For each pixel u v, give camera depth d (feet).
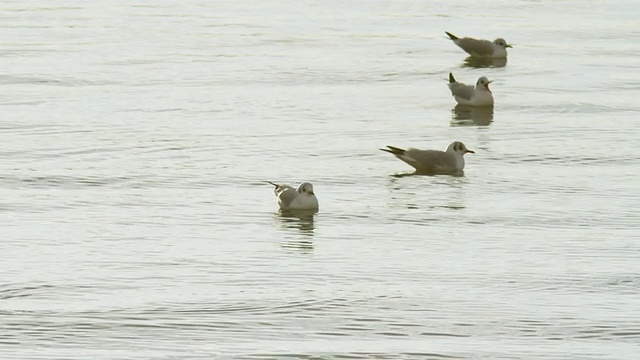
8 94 131.95
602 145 110.63
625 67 151.74
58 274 74.84
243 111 124.67
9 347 63.26
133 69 148.05
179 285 73.15
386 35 176.04
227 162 103.60
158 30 179.11
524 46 168.25
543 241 82.48
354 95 134.00
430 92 136.46
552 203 91.71
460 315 68.59
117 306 69.41
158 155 105.70
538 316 68.44
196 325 66.80
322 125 118.52
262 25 184.55
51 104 127.13
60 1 209.87
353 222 86.79
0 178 97.71
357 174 100.27
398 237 83.25
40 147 108.06
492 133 115.75
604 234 84.12
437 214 88.79
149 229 84.64
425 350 63.41
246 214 88.58
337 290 72.38
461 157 101.71
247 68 149.38
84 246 80.59
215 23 186.19
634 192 94.89
